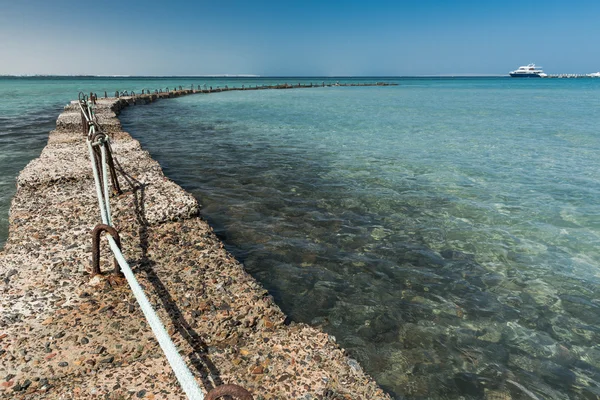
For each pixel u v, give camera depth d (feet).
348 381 13.05
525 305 21.20
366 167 50.96
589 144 67.72
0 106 140.46
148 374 12.72
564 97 226.17
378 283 22.94
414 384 15.51
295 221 32.01
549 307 21.06
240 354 14.08
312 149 63.52
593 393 15.46
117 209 26.99
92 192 30.83
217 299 17.28
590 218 33.19
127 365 13.21
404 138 75.15
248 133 81.05
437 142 70.59
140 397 11.71
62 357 13.42
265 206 35.53
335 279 23.24
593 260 26.14
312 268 24.44
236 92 298.97
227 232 29.55
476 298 21.72
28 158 53.88
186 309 16.49
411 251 27.12
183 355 13.85
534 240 29.12
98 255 18.30
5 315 15.40
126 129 86.43
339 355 14.35
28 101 167.84
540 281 23.58
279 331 15.72
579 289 22.79
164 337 10.08
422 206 36.04
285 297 21.27
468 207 35.88
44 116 108.06
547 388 15.65
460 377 15.99
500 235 29.94
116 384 12.21
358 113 127.24
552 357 17.38
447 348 17.69
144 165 39.06
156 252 21.52
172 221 26.14
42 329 14.74
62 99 182.29
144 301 12.05
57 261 19.80
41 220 25.23
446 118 111.75
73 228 24.00
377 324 19.21
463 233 30.22
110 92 263.90
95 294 17.16
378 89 384.47
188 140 71.97
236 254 26.00
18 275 18.40
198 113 125.49
